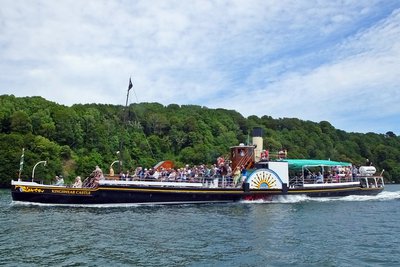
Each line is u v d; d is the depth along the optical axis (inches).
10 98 4601.4
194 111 6373.0
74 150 4040.4
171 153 4798.2
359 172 2064.5
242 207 1501.0
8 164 3078.2
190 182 1630.2
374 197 1971.0
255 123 6112.2
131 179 1560.0
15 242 850.1
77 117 4320.9
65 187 1448.1
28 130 3784.5
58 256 738.8
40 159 3280.0
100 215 1248.2
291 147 5305.1
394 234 957.8
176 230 996.6
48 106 4500.5
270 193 1722.4
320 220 1173.1
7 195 2135.8
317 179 1899.6
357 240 884.6
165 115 5698.8
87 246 816.3
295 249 797.2
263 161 1809.8
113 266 677.9
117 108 5841.5
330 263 700.0
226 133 5378.9
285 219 1188.5
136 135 4702.3
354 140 6358.3
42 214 1254.3
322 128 6683.1
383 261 713.6
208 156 4566.9
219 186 1685.5
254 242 859.4
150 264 690.2
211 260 716.0
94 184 1491.1
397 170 5216.5
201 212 1341.0
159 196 1549.0
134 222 1116.5
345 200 1820.9
